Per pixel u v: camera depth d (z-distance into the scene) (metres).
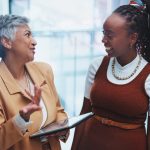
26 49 1.35
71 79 4.33
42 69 1.52
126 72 1.44
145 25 1.45
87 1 4.16
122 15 1.40
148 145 1.49
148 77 1.39
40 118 1.38
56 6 4.12
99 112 1.53
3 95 1.31
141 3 1.49
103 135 1.50
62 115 1.56
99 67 1.55
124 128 1.46
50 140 1.46
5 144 1.24
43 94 1.44
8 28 1.31
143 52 1.49
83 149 1.59
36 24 4.00
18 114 1.20
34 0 3.75
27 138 1.34
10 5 3.20
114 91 1.43
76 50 4.39
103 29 1.43
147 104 1.42
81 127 1.63
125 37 1.40
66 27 4.28
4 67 1.37
